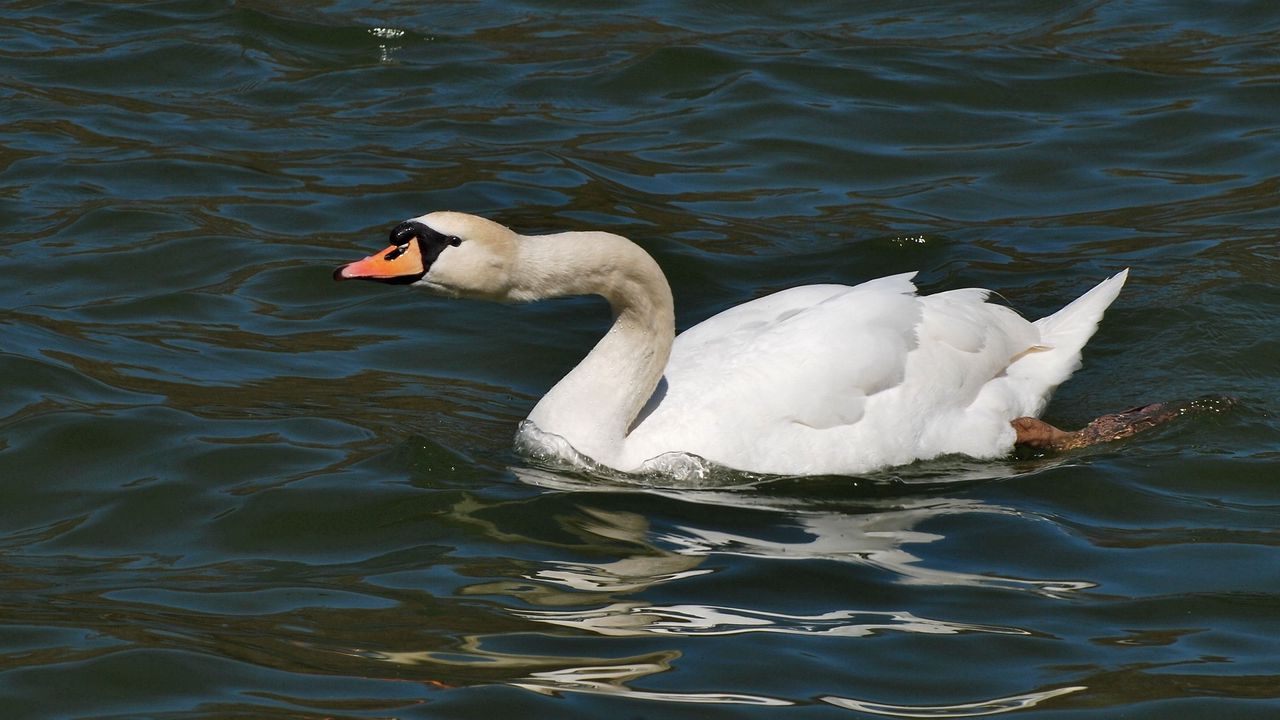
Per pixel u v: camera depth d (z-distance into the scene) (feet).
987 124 64.95
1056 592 35.22
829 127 64.69
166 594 34.96
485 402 45.80
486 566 36.19
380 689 30.96
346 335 49.75
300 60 70.64
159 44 71.51
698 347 43.73
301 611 34.12
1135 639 33.22
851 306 43.57
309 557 36.78
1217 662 32.30
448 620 33.65
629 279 40.81
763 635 33.04
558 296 40.86
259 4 76.02
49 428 42.52
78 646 32.58
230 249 54.65
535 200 58.44
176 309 50.65
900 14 75.61
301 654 32.27
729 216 57.82
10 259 53.21
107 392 44.80
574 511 39.11
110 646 32.55
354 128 64.69
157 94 67.31
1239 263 53.47
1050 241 55.88
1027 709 30.50
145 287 52.01
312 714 30.09
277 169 60.90
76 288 51.60
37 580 35.65
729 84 68.18
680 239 55.83
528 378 47.65
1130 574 36.06
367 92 67.97
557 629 33.24
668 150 63.00
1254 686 31.37
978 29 73.56
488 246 39.68
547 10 76.28
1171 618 34.09
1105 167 61.41
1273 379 46.96
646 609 34.22
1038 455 43.68
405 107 66.59
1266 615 34.17
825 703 30.55
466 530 37.99
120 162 61.00
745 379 42.06
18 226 55.62
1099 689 31.22
